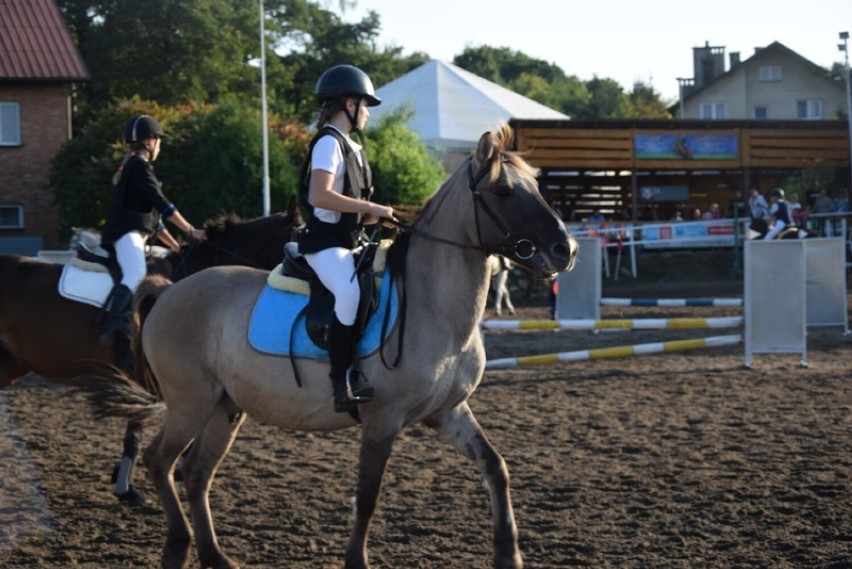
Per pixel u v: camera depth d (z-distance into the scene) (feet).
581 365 40.98
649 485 21.21
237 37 148.97
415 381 15.43
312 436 27.14
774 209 68.69
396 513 19.48
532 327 38.09
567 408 30.78
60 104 96.68
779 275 38.45
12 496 21.03
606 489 20.99
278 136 90.17
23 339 22.81
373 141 85.35
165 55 141.79
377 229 16.60
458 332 15.74
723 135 94.99
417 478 22.16
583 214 102.22
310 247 15.87
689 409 30.14
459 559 16.79
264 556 17.19
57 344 22.47
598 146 93.09
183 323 16.87
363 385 15.37
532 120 91.50
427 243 16.02
